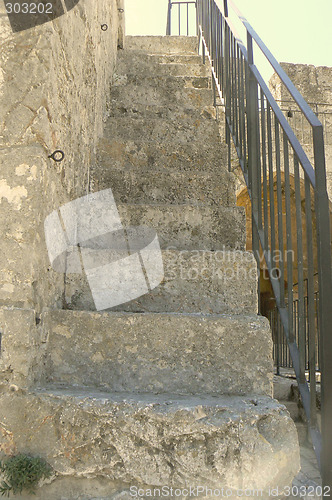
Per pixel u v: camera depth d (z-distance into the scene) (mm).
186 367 1631
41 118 1556
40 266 1565
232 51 2848
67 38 1870
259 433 1359
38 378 1538
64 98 1851
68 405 1396
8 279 1482
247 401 1502
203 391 1615
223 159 3057
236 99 2730
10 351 1432
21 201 1511
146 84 4020
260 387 1626
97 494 1356
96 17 2795
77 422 1379
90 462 1354
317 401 2805
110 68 3809
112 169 2672
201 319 1661
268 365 1640
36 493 1357
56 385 1595
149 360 1634
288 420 1382
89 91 2514
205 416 1376
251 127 2248
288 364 4090
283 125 1646
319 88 5863
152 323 1653
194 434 1346
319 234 1281
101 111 3129
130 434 1360
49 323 1644
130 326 1651
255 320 1681
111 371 1630
